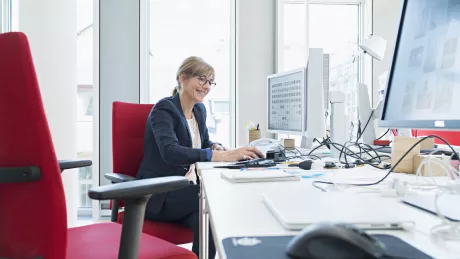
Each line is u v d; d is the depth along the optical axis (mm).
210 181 1045
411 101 1017
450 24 868
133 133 1980
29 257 828
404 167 1166
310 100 1775
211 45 3881
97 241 1146
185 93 2096
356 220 545
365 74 3982
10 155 806
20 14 2838
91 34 3600
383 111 1171
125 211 898
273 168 1337
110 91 3672
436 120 889
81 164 1397
